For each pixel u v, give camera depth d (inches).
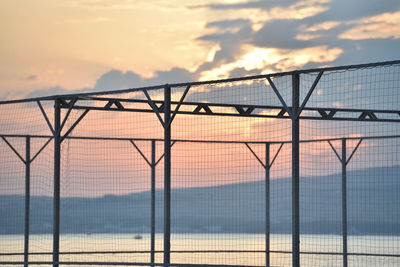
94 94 1924.2
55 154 1975.9
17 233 5728.3
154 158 2699.3
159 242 5078.7
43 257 3339.1
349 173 5915.4
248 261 3432.6
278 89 1644.9
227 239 5679.1
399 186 5118.1
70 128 1990.7
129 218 6776.6
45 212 6008.9
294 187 1588.3
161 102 2034.9
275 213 6692.9
